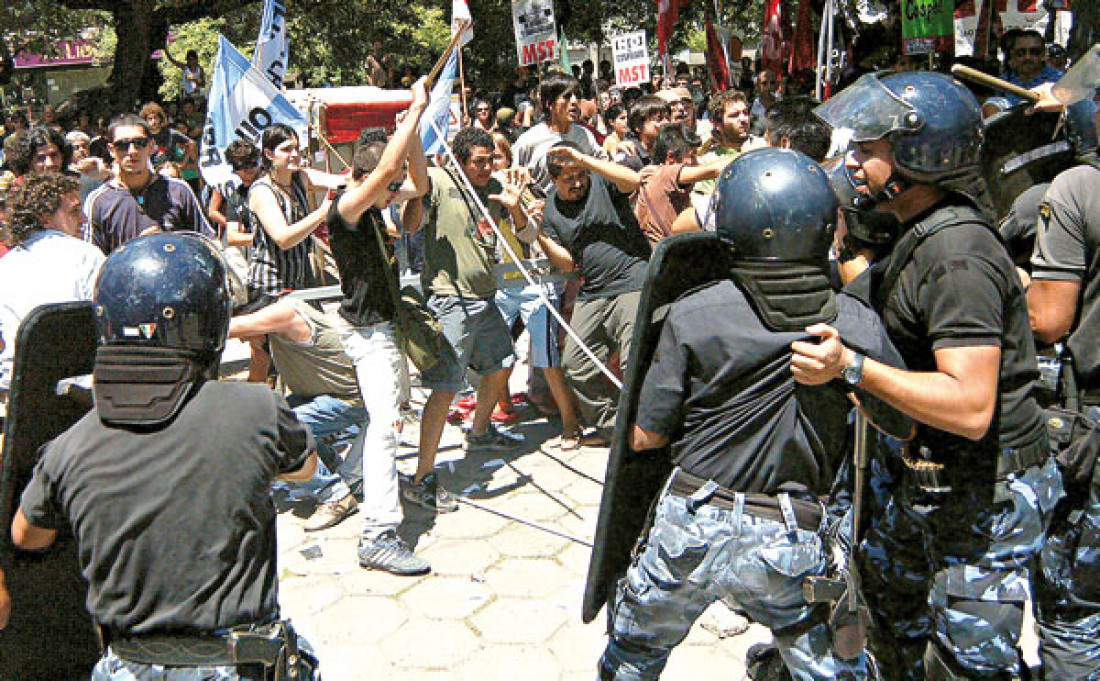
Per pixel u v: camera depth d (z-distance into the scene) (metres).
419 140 4.48
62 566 2.43
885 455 2.75
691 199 5.16
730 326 2.18
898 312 2.28
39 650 2.48
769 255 2.07
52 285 3.32
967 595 2.49
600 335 5.09
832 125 2.33
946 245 2.17
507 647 3.51
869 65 10.63
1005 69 8.92
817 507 2.27
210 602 1.92
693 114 8.46
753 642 3.48
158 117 9.55
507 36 27.05
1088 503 2.65
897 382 2.04
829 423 2.22
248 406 2.00
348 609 3.80
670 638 2.50
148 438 1.93
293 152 4.88
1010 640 2.49
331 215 4.05
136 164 5.18
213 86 5.82
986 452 2.43
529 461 5.30
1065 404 2.75
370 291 4.14
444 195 4.87
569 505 4.72
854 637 2.34
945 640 2.54
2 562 2.18
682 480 2.33
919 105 2.21
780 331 2.13
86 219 5.09
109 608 1.91
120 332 1.93
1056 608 2.79
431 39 26.59
